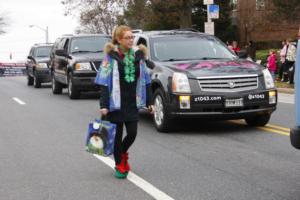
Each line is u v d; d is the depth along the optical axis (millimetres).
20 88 25766
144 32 12656
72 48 19219
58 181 7195
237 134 10391
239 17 42469
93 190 6711
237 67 10422
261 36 43812
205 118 10125
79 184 7012
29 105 16750
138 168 7801
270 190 6480
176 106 10078
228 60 11180
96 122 7031
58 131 11391
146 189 6676
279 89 20047
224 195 6320
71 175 7500
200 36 12188
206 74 10078
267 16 38219
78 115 14000
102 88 6938
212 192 6457
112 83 6883
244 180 6969
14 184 7098
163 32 12375
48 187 6910
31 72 26797
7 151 9344
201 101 9977
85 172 7652
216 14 21031
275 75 25031
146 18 38938
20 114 14453
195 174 7355
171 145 9453
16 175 7582
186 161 8172
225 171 7477
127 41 6922
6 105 16922
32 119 13391
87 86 18109
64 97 19625
